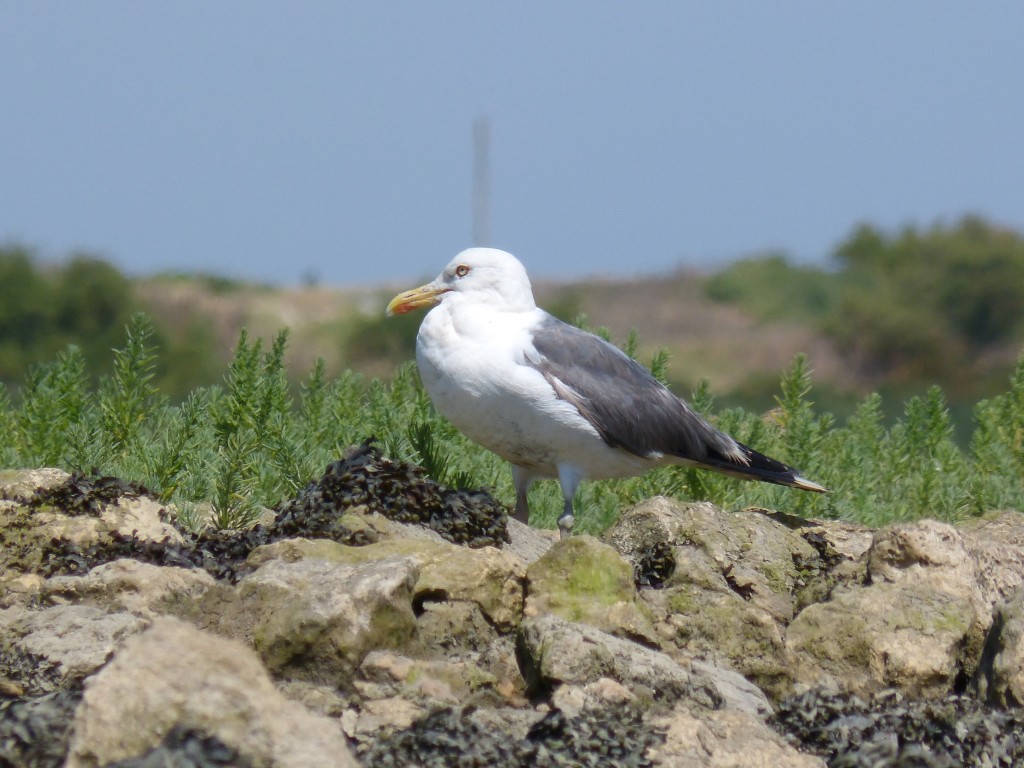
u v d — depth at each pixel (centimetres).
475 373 1291
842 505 1537
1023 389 1955
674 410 1352
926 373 6925
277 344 1623
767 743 935
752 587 1170
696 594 1128
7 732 843
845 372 6950
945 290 7119
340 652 974
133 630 988
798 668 1102
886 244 7631
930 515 1603
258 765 752
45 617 1009
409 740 883
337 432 1554
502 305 1340
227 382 1584
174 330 5888
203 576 1094
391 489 1199
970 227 7550
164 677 765
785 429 1780
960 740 984
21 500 1185
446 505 1206
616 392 1311
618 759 883
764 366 6838
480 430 1323
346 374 1712
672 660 1013
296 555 1082
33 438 1452
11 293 5312
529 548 1238
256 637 983
